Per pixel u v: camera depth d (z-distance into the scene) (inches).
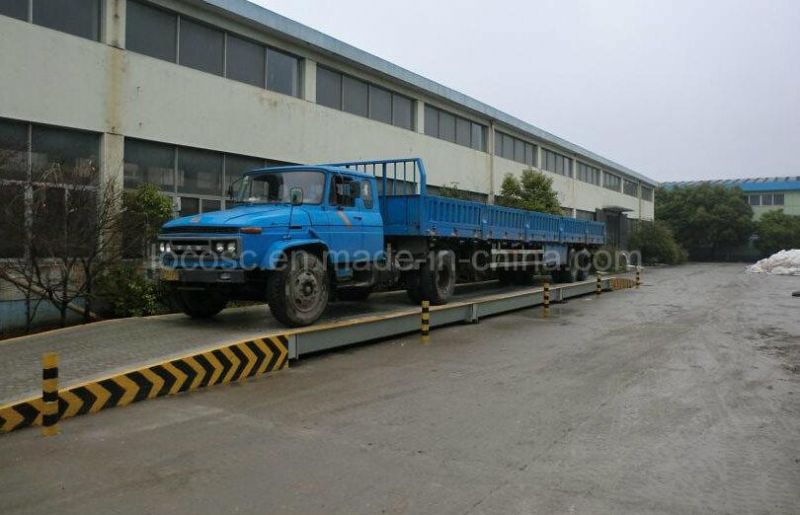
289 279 333.4
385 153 772.6
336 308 441.1
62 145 439.2
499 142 1087.6
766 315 561.0
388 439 205.6
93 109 451.2
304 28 621.9
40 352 278.1
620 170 1710.1
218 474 174.4
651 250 1769.2
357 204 403.2
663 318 534.6
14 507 152.9
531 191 1005.8
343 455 190.1
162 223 430.9
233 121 562.3
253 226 323.0
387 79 773.3
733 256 2315.5
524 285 725.3
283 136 616.1
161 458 186.7
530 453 193.0
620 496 161.2
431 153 874.1
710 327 478.9
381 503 155.9
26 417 215.3
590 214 1550.2
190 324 352.8
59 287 381.4
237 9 546.6
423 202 446.0
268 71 609.0
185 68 518.0
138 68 480.7
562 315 553.3
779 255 1432.1
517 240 623.2
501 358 346.3
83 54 444.8
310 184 374.6
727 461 188.1
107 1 459.8
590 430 217.2
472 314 484.4
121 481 169.2
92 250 383.6
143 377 249.4
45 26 427.5
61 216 370.0
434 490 163.9
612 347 384.5
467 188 971.9
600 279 756.6
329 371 310.2
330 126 679.1
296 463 183.0
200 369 271.1
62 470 177.2
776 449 199.3
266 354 302.8
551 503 156.4
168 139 504.4
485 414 235.5
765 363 338.3
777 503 158.1
